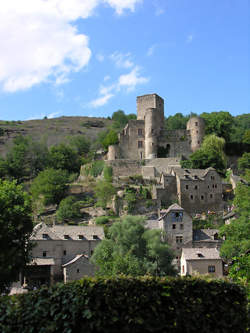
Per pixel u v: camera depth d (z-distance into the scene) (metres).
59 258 64.31
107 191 90.50
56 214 88.19
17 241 36.06
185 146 114.12
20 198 39.50
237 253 50.53
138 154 115.19
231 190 92.44
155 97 121.69
